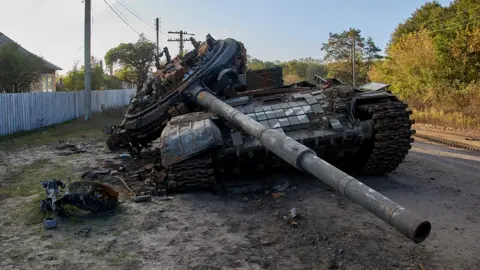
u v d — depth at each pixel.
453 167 11.55
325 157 9.66
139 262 5.54
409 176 10.32
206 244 6.13
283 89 11.11
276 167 10.41
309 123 9.04
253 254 5.78
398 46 39.94
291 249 5.93
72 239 6.32
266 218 7.25
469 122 23.16
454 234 6.50
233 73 10.91
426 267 5.36
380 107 8.85
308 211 7.59
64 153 13.96
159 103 11.16
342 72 65.00
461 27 32.28
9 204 8.02
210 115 9.29
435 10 44.22
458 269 5.32
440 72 32.44
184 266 5.42
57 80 41.47
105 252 5.87
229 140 8.77
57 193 7.61
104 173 10.81
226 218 7.27
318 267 5.38
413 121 8.82
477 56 30.88
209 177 8.47
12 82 23.17
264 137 6.08
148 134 11.97
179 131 8.58
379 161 9.30
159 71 12.97
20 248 5.98
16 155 13.48
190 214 7.48
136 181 10.01
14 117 19.19
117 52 46.94
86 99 25.22
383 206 3.96
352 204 8.01
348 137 8.78
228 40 12.26
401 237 6.35
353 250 5.87
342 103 9.20
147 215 7.41
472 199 8.34
